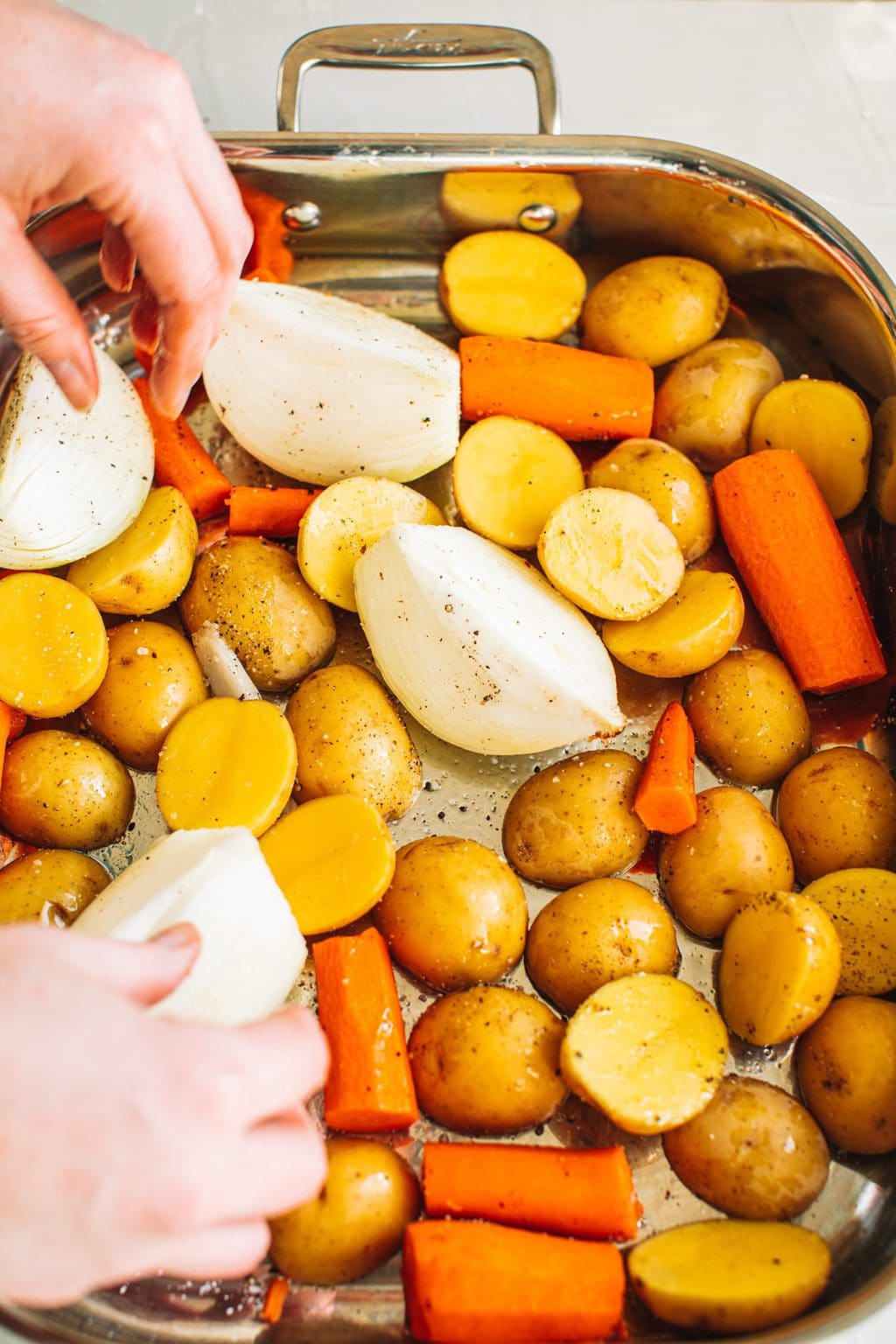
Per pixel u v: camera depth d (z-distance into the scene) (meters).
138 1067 0.41
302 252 0.74
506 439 0.70
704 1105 0.59
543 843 0.64
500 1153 0.58
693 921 0.63
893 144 0.81
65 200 0.57
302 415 0.69
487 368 0.71
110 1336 0.56
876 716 0.68
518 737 0.65
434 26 0.70
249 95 0.81
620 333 0.72
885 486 0.69
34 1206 0.40
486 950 0.61
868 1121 0.59
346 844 0.62
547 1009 0.61
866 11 0.83
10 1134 0.39
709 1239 0.58
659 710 0.68
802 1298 0.56
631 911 0.62
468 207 0.72
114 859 0.66
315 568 0.67
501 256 0.73
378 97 0.81
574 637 0.66
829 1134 0.60
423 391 0.68
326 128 0.80
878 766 0.65
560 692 0.64
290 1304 0.58
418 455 0.69
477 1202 0.58
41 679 0.65
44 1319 0.54
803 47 0.83
